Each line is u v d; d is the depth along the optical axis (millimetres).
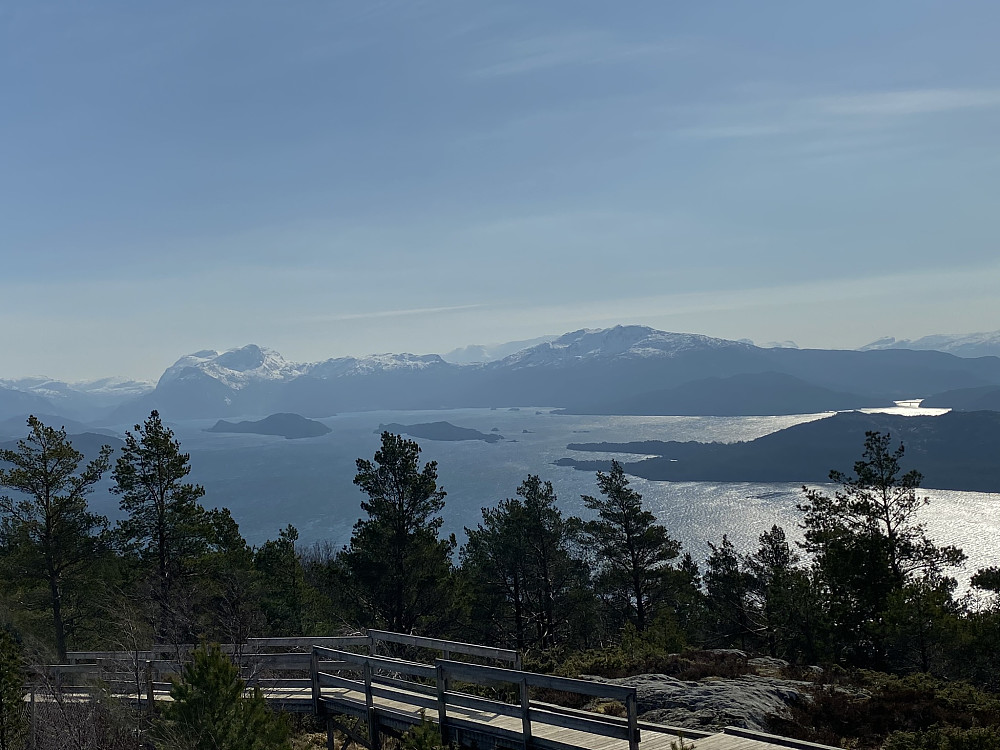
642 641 29172
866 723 14969
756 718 14773
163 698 17953
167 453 33781
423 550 34281
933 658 26922
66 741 15492
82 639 30297
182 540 33656
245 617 26812
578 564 46125
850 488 32875
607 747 11891
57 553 31219
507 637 45469
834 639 30719
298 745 17547
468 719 13875
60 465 32000
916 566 31469
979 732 12562
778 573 38000
